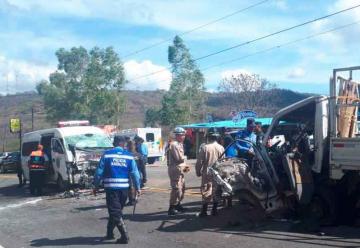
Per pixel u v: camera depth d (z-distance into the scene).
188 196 14.55
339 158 9.54
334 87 9.88
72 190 17.16
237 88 56.16
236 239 8.94
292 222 10.16
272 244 8.45
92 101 61.94
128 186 9.12
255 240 8.79
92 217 12.15
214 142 11.14
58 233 10.34
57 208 14.16
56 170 18.31
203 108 59.84
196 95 59.12
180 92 58.75
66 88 67.88
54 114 70.19
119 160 9.01
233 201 12.84
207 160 10.98
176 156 11.60
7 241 9.80
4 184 24.81
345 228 9.58
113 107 61.41
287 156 9.77
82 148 17.88
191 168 25.39
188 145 37.66
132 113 112.56
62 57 67.88
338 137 9.72
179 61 58.66
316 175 10.13
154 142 34.69
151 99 137.25
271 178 10.05
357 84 11.20
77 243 9.23
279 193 10.02
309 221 9.84
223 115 56.22
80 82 65.94
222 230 9.75
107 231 9.41
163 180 20.00
